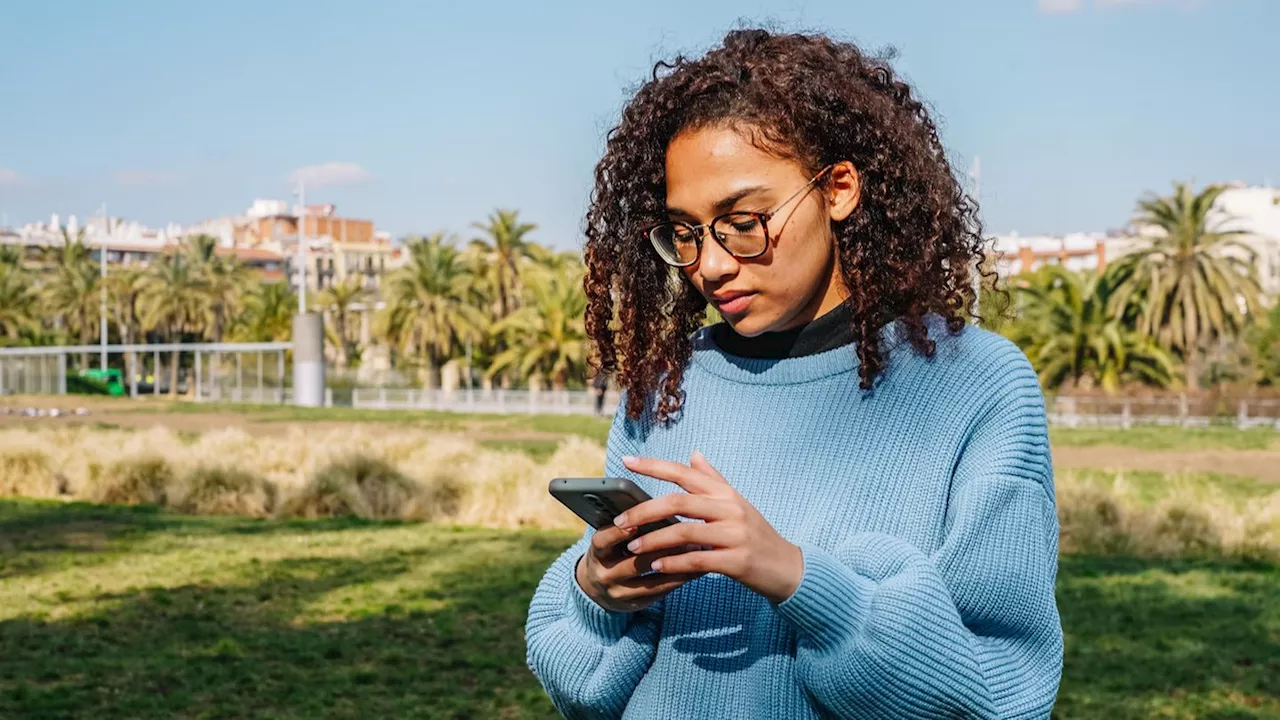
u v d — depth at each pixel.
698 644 1.60
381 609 9.59
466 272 66.81
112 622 9.05
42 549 12.44
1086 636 8.70
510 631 8.87
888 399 1.60
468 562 11.84
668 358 1.77
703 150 1.56
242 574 11.05
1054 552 1.61
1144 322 48.56
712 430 1.69
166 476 17.02
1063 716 6.82
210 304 83.19
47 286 87.12
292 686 7.37
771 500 1.61
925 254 1.62
